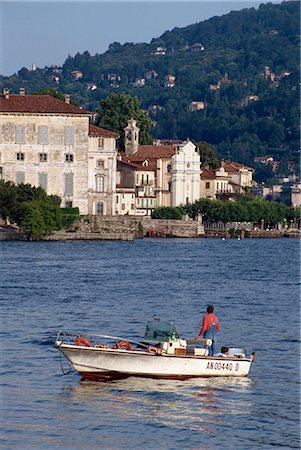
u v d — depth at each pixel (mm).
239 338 177000
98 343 165500
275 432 121562
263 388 139750
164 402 132250
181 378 143000
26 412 126688
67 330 180500
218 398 134625
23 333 176750
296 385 141500
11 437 117750
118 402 131750
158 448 115562
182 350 144000
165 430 121562
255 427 123062
